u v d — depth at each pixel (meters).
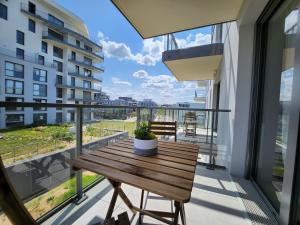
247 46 2.19
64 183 1.67
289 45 1.50
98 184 1.97
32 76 16.50
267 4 1.78
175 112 3.80
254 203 1.70
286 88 1.52
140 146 1.19
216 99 6.38
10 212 0.39
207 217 1.49
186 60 4.38
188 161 1.08
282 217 1.29
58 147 1.71
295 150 1.17
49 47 19.91
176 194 0.70
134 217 1.46
